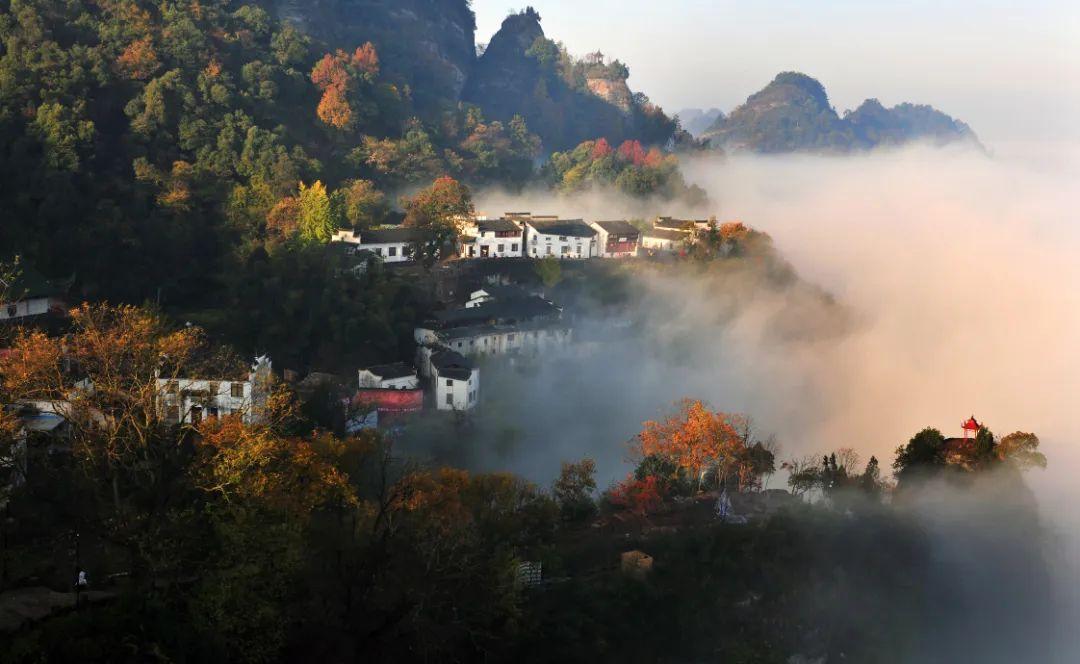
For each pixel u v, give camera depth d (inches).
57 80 6023.6
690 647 2915.8
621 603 2851.9
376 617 2305.6
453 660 2402.8
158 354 2871.6
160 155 6092.5
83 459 2416.3
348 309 4963.1
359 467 2950.3
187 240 5442.9
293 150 6515.8
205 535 2220.7
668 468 3745.1
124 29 6737.2
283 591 2217.0
